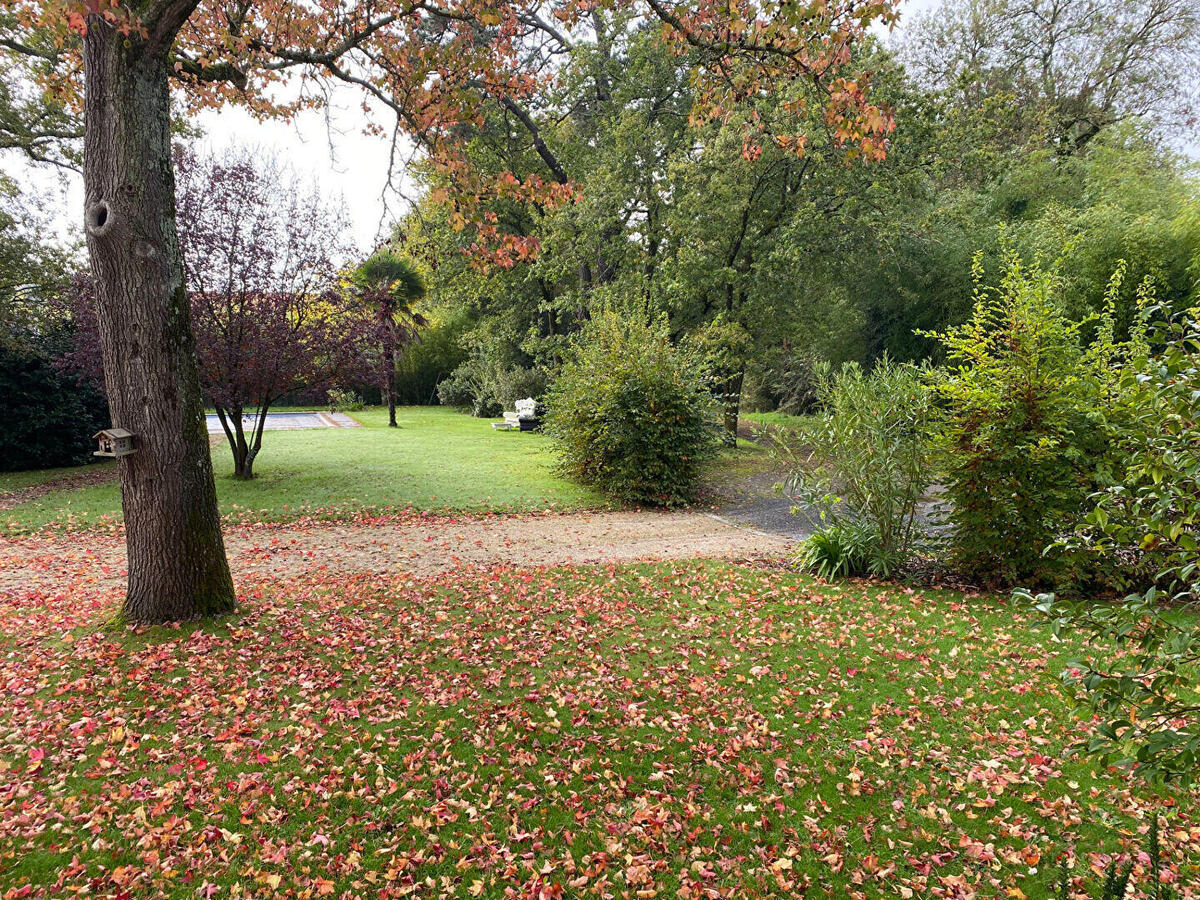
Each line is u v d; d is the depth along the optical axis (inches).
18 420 595.8
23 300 625.0
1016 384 264.4
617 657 209.5
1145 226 618.8
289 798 135.7
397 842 123.9
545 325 1123.9
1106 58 955.3
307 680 188.4
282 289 487.2
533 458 668.1
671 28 258.1
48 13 186.5
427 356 1470.2
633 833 126.7
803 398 1054.4
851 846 122.5
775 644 218.4
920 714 169.0
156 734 158.2
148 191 200.2
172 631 212.2
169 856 118.6
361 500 468.1
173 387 212.7
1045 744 150.9
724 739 160.1
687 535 395.5
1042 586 266.2
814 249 695.1
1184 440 73.6
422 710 173.5
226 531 389.7
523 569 314.0
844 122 228.1
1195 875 107.1
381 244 307.9
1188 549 75.7
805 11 207.2
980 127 690.8
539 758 152.0
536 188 286.2
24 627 223.1
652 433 491.2
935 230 763.4
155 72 199.5
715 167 641.0
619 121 699.4
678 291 665.0
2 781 138.1
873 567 288.4
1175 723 79.3
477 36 329.1
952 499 276.7
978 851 118.1
